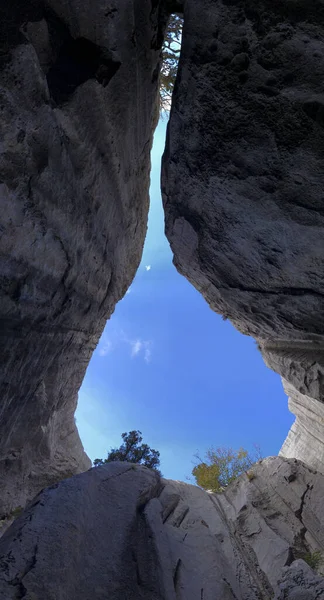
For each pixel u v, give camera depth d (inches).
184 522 176.4
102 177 169.3
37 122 106.7
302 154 119.2
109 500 155.4
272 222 144.6
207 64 118.0
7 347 133.3
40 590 98.2
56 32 108.3
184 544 153.5
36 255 133.2
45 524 121.0
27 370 158.2
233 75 116.2
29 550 109.4
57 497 136.7
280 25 100.9
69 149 131.6
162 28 143.4
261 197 138.6
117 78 134.2
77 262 173.0
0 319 122.9
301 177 125.3
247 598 142.1
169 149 157.5
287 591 129.7
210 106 126.9
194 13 111.3
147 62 150.6
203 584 134.1
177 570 133.2
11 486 175.2
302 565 142.0
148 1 124.6
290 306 179.6
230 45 111.2
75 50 118.2
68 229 151.0
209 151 139.7
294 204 133.3
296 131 116.3
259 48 107.1
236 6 104.0
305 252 147.8
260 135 123.6
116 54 123.4
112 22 113.7
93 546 129.0
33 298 140.5
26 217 118.0
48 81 111.6
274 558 167.9
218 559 154.8
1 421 152.2
